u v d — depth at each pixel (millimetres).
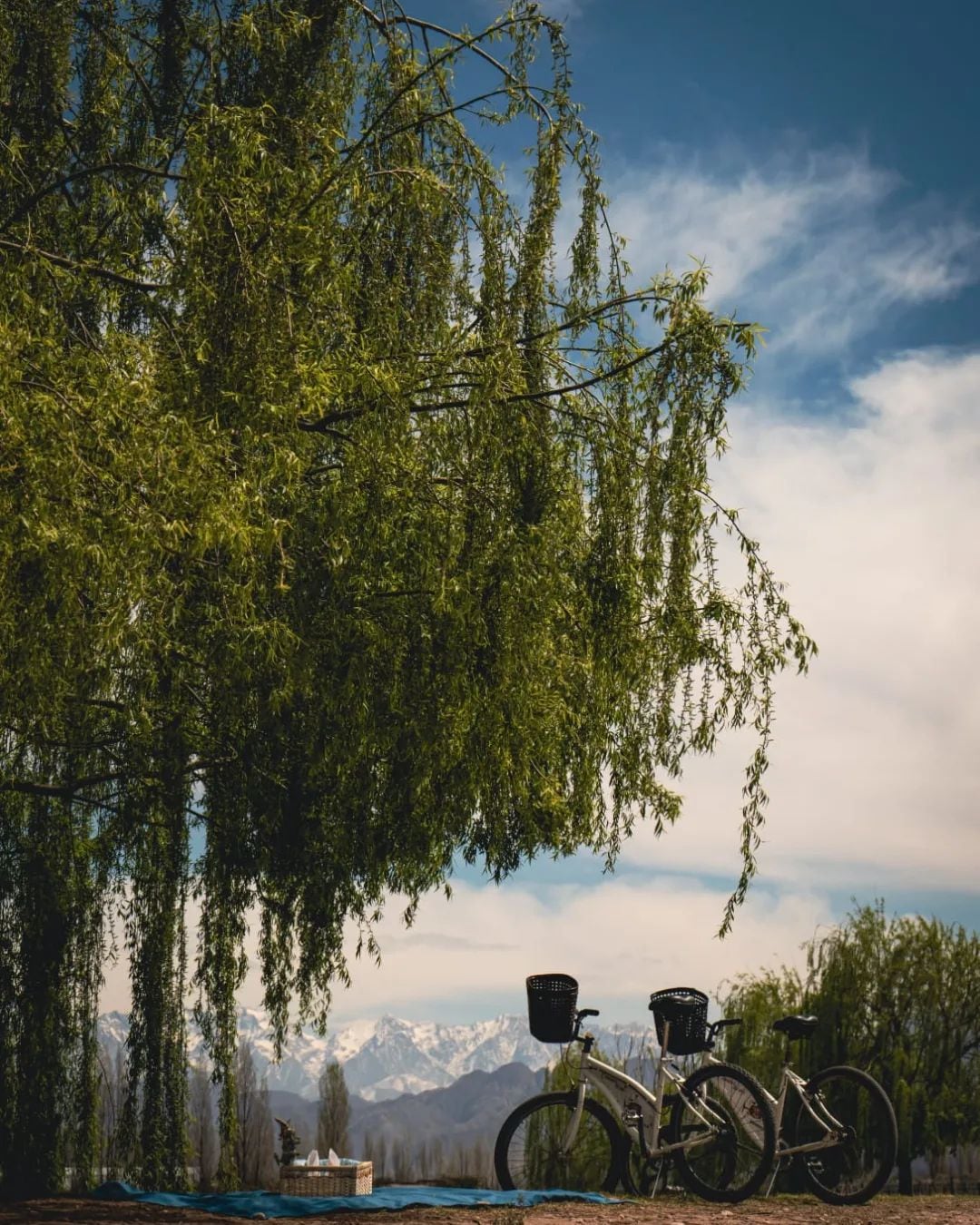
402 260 8773
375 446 7934
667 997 10008
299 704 9227
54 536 5801
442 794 9430
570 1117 10320
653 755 9789
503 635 8078
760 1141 9570
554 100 9070
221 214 7359
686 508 8633
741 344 8508
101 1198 10766
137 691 9547
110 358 7117
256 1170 14797
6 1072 11500
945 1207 9320
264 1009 12602
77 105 9125
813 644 9008
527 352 8797
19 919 11711
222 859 12070
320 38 9258
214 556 7570
